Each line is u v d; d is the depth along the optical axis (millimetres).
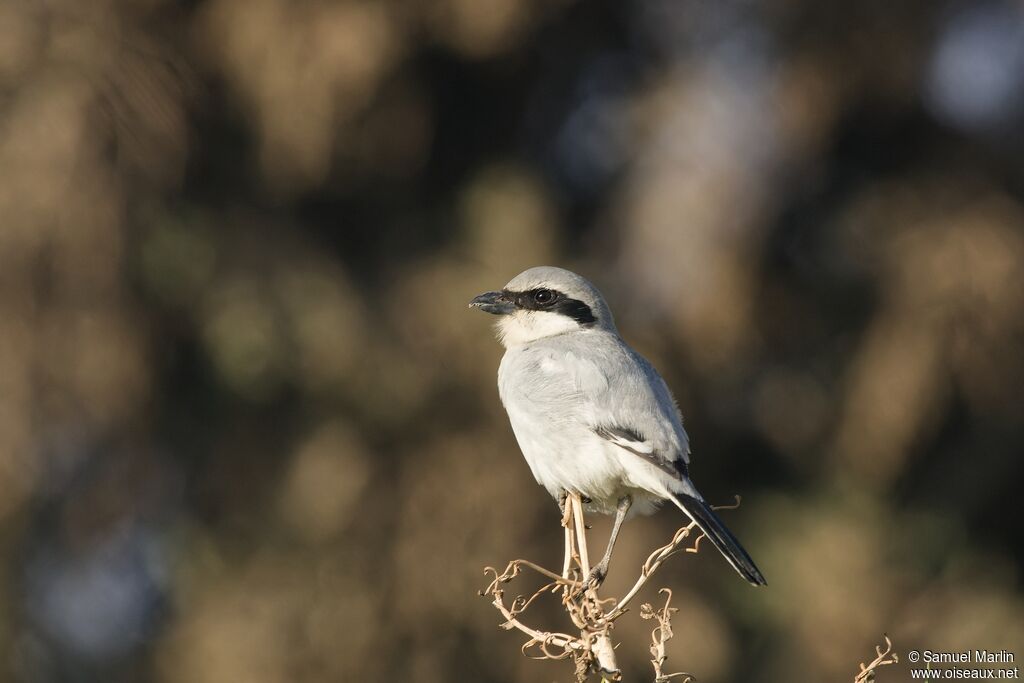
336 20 12766
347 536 13422
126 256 12539
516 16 13258
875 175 15219
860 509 14750
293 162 13141
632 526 13672
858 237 14977
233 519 13922
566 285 8008
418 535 13414
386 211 14297
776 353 15195
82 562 13969
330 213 14242
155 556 14141
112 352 12609
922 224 14500
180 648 13609
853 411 14391
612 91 15117
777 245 14906
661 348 14164
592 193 15242
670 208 14125
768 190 14297
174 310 13164
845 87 14039
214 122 13336
